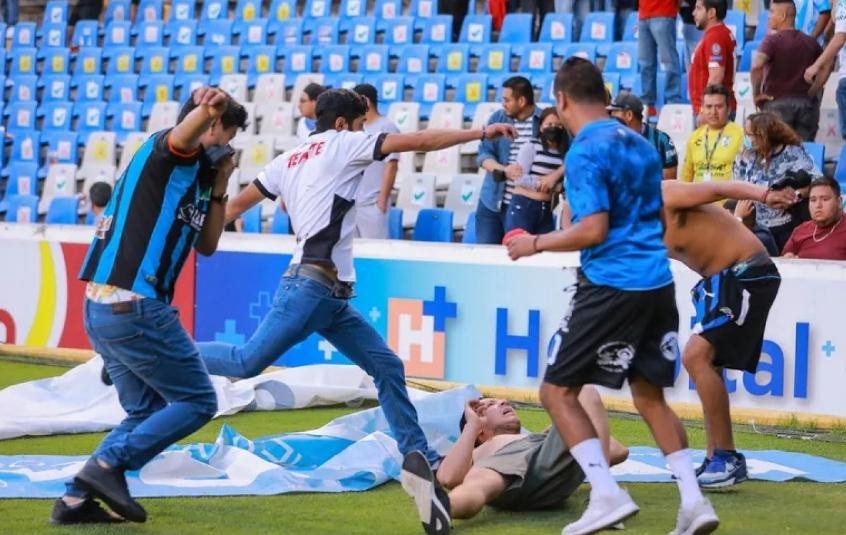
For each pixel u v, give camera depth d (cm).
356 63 1670
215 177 588
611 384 543
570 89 554
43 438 819
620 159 537
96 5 1989
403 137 656
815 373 873
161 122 1672
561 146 1058
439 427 776
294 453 731
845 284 862
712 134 1084
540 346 955
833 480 709
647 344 548
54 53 1902
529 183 1053
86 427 838
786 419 879
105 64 1875
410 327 1005
